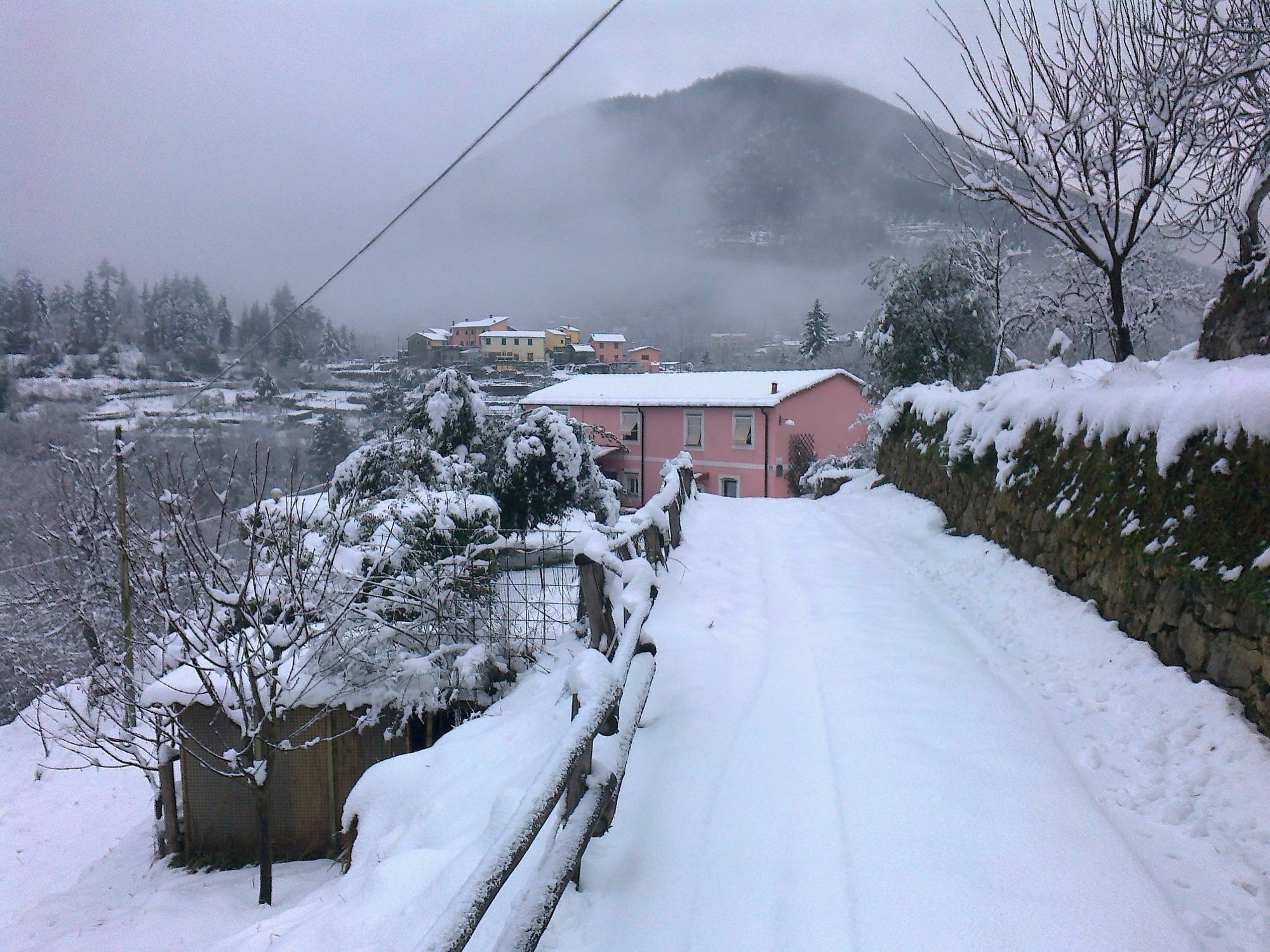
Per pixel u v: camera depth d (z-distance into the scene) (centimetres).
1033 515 632
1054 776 347
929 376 1577
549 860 245
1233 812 319
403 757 469
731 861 297
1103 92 689
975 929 249
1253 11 607
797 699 445
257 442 630
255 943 324
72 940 490
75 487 1155
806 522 1112
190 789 607
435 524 623
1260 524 382
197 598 587
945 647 523
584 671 310
